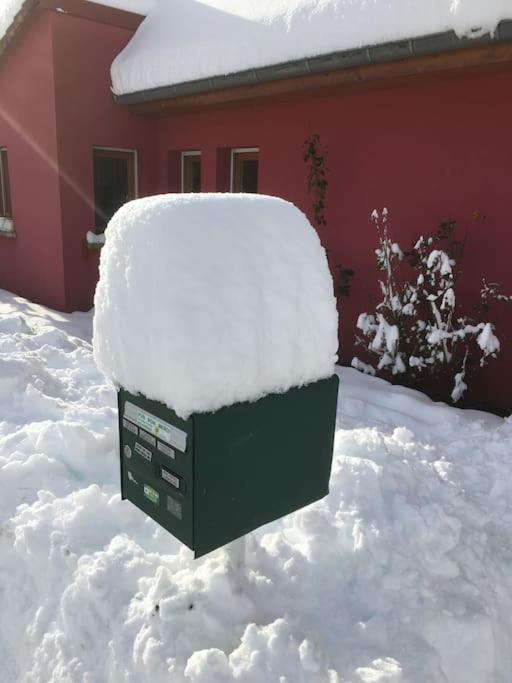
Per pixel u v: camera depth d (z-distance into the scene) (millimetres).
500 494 3062
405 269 4844
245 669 1784
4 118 7254
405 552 2377
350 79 4426
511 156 4133
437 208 4590
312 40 4422
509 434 3639
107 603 2074
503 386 4445
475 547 2537
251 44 4898
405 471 2896
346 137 5070
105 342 1930
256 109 5789
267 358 1816
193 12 6086
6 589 2371
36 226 7066
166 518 1871
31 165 6910
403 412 4180
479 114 4230
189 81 5531
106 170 7066
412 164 4676
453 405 4629
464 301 4543
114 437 3156
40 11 6160
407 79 4316
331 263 5402
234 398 1755
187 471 1732
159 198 1844
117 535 2436
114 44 6645
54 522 2473
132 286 1771
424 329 4477
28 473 2883
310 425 2027
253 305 1755
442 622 2121
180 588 2055
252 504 1907
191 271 1666
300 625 2012
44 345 4836
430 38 3773
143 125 7008
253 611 2020
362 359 5355
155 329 1684
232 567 2105
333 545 2338
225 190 6543
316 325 1952
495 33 3498
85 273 6953
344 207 5211
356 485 2646
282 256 1854
